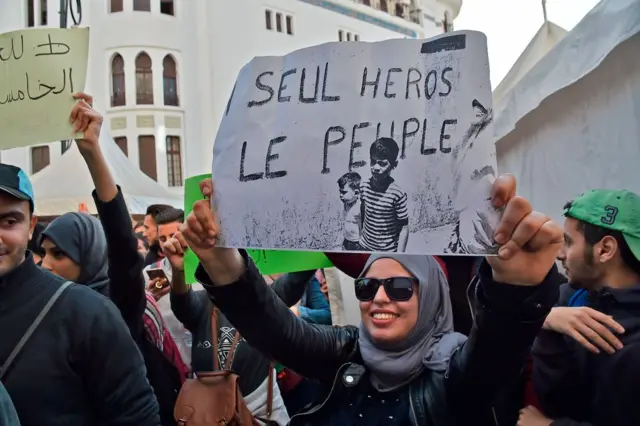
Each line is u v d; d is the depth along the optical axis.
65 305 1.77
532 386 1.85
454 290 2.44
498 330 1.34
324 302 3.96
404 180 1.37
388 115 1.41
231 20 21.78
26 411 1.65
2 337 1.70
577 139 3.69
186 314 2.85
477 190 1.29
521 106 3.84
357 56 1.48
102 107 20.42
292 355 1.85
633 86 3.24
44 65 1.97
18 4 20.42
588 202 1.88
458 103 1.34
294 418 1.83
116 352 1.78
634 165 3.29
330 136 1.47
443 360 1.66
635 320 1.67
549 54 3.53
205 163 21.27
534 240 1.22
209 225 1.54
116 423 1.76
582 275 1.88
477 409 1.52
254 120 1.56
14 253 1.76
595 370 1.66
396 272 1.74
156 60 20.62
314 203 1.45
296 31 23.36
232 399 2.30
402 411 1.66
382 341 1.72
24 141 1.96
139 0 20.78
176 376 2.67
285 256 2.74
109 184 2.14
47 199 9.26
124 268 2.25
